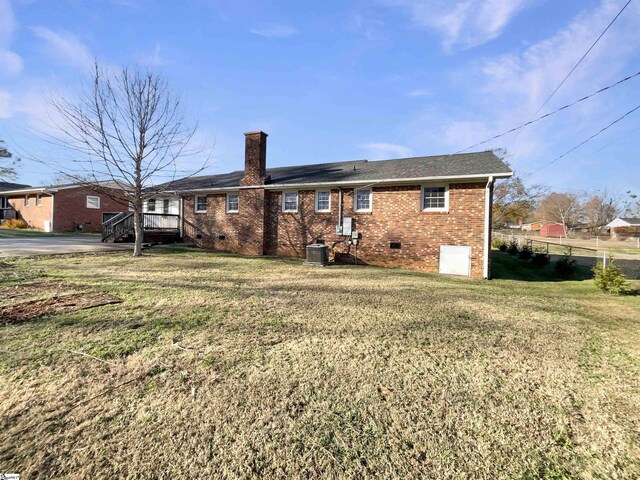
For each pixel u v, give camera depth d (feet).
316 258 38.11
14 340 12.60
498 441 7.57
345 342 13.43
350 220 41.11
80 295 19.48
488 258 34.53
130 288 21.94
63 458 6.73
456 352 12.78
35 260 32.48
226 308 17.85
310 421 8.16
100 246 45.68
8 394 8.98
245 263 37.09
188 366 10.87
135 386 9.56
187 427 7.80
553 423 8.32
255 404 8.82
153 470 6.47
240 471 6.50
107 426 7.77
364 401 9.12
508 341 14.17
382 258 39.45
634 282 33.12
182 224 56.13
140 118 38.75
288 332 14.39
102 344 12.42
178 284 23.89
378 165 47.34
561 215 189.98
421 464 6.79
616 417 8.65
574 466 6.84
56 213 75.77
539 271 43.73
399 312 18.26
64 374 10.14
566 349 13.39
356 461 6.84
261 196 46.91
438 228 36.58
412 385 10.08
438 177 35.14
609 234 166.09
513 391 9.89
